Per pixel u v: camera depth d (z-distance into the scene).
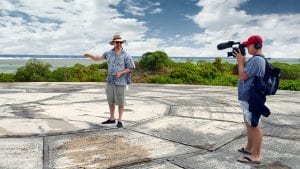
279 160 4.66
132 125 6.62
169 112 8.12
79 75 20.98
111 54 6.27
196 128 6.43
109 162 4.48
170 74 20.64
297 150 5.14
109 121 6.70
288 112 8.50
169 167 4.36
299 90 15.26
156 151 4.98
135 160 4.56
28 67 20.17
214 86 16.16
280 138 5.85
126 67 6.32
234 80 18.91
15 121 6.87
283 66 23.36
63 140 5.50
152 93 12.47
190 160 4.63
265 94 4.20
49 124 6.61
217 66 22.80
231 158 4.74
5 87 14.48
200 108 8.78
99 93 12.11
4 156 4.67
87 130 6.15
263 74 4.14
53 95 11.41
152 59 24.86
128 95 11.73
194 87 15.45
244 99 4.35
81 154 4.80
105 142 5.41
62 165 4.35
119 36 6.21
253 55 4.29
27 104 9.25
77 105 9.10
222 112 8.19
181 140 5.58
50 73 20.58
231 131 6.20
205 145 5.30
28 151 4.91
